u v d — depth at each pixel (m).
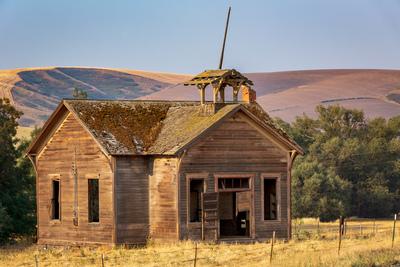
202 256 52.19
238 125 61.38
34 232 77.94
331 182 132.25
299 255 48.84
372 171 142.00
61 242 63.84
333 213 130.38
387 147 142.88
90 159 62.00
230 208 65.75
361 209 140.88
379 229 82.81
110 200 60.47
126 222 60.53
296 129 156.00
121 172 60.50
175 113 64.88
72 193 63.28
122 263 50.78
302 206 131.25
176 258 51.88
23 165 79.81
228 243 60.41
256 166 61.91
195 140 59.31
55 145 64.75
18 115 80.00
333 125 154.88
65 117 64.00
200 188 61.50
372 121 155.00
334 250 51.97
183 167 59.50
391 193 140.88
